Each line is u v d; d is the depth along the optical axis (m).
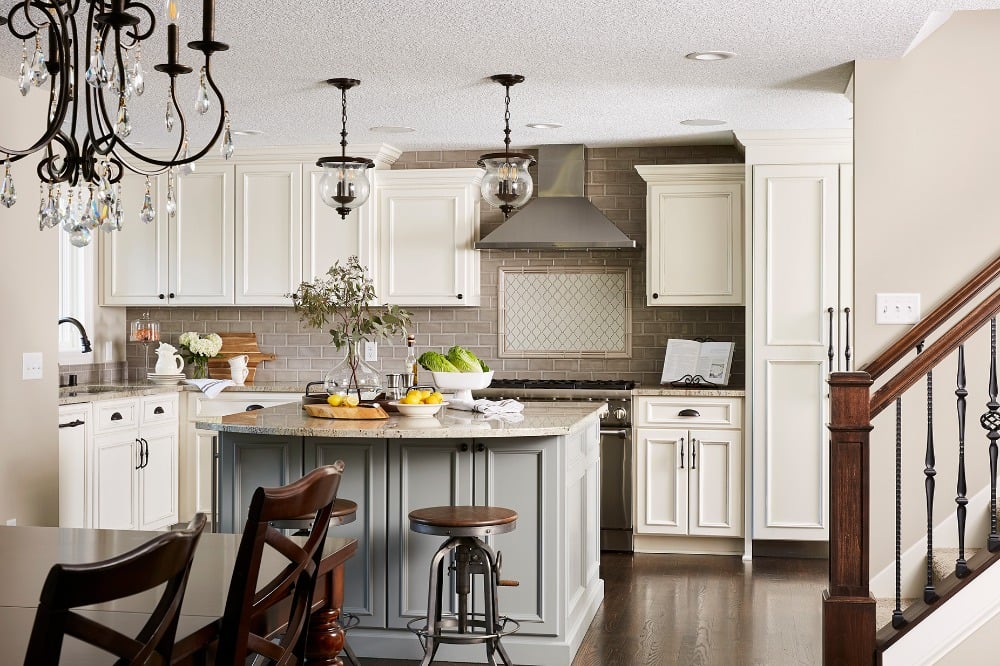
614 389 6.32
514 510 4.15
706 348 6.61
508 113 5.27
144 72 4.66
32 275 4.94
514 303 7.02
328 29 4.02
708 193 6.39
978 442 4.37
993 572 3.45
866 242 4.45
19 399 4.87
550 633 4.11
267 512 1.92
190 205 6.87
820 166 6.01
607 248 6.51
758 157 6.07
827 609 3.55
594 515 4.95
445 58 4.45
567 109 5.54
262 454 4.32
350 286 4.87
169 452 6.60
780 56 4.41
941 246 4.41
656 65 4.57
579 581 4.53
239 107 5.47
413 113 5.65
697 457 6.18
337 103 5.38
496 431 3.86
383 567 4.22
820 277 6.01
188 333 6.95
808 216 6.02
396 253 6.74
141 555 1.42
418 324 7.11
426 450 4.20
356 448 4.25
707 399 6.18
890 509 4.42
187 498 6.77
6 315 4.78
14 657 1.62
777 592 5.24
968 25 4.40
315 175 6.72
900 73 4.44
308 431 3.88
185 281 6.89
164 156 6.78
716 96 5.18
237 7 3.74
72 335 6.86
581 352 6.94
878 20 3.88
